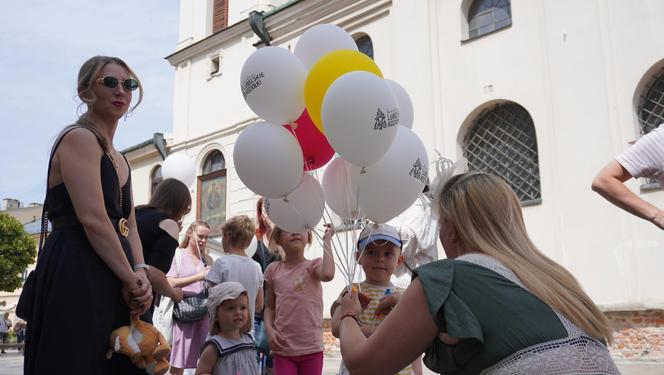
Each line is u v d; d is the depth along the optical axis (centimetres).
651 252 718
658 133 266
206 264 549
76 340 217
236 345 347
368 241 312
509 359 151
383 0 1105
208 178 1435
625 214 747
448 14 1005
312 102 313
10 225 2558
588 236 777
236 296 346
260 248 568
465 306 158
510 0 926
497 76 921
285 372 379
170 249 307
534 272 167
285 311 392
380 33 1114
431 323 161
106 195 244
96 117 259
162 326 482
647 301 711
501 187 186
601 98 796
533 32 889
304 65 350
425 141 983
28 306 231
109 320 229
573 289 168
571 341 153
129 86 261
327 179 346
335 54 313
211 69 1498
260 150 313
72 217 234
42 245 238
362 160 293
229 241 448
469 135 959
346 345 189
